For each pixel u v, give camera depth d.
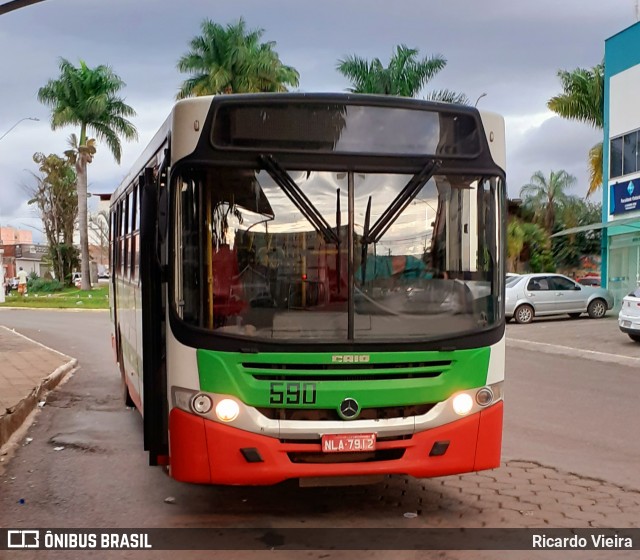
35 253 89.62
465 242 5.46
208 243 5.14
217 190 5.17
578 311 24.45
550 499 6.17
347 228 5.24
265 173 5.21
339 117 5.30
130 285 8.48
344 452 5.07
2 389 11.08
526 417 9.52
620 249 26.97
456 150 5.48
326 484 5.19
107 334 21.73
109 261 12.64
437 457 5.24
